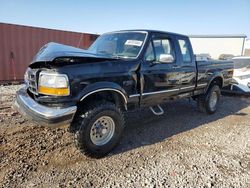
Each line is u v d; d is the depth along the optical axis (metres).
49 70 3.04
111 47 4.35
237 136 4.57
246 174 3.15
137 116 5.57
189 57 5.04
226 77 6.40
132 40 4.15
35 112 3.03
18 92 3.75
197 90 5.46
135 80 3.77
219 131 4.82
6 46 9.41
